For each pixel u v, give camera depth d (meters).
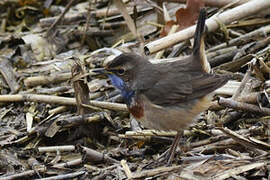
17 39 15.02
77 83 11.95
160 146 11.55
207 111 11.83
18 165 11.20
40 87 13.38
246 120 11.56
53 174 10.90
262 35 13.52
